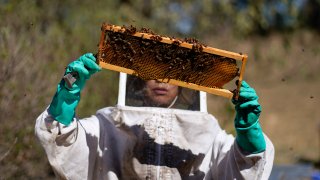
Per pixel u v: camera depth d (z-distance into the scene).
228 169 2.94
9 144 4.89
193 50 2.79
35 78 5.31
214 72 2.84
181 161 3.03
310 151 12.61
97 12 8.02
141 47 2.80
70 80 2.74
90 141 3.04
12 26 5.85
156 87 3.11
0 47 5.13
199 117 3.08
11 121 4.94
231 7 9.99
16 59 5.09
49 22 8.01
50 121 2.80
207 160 3.07
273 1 10.27
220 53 2.79
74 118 2.88
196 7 10.09
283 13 10.42
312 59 18.59
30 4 6.46
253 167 2.87
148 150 3.02
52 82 5.47
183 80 2.85
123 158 3.03
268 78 18.89
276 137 14.12
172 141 3.04
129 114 3.06
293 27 10.95
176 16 9.64
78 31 7.12
